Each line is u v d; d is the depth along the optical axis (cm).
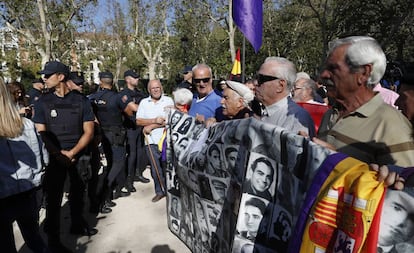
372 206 129
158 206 507
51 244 351
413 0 1956
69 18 1638
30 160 277
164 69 3716
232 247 199
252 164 194
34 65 2078
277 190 178
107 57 3628
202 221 271
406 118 183
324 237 142
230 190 225
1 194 257
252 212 193
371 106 183
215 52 2847
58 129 351
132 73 602
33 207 286
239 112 304
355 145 182
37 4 1503
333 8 2392
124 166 529
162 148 466
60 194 354
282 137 175
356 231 131
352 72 183
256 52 362
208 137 263
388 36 2072
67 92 363
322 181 149
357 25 2175
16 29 1655
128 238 408
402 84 195
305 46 3064
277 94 246
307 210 151
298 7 2742
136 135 577
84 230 414
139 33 3138
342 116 195
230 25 2152
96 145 464
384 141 174
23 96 504
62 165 351
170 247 386
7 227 268
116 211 491
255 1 354
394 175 130
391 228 129
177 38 2889
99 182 527
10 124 256
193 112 388
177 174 315
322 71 200
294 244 154
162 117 494
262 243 186
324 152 153
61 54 1777
